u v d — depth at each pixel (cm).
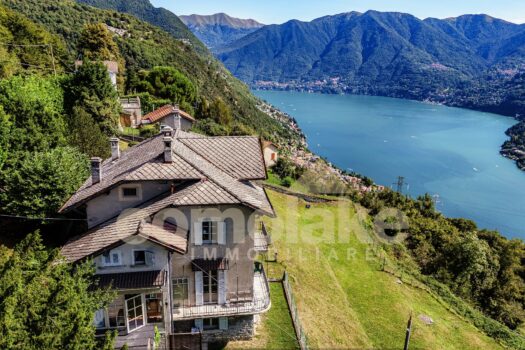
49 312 1563
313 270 3984
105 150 4322
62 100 5825
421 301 4162
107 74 6222
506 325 4891
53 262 2044
